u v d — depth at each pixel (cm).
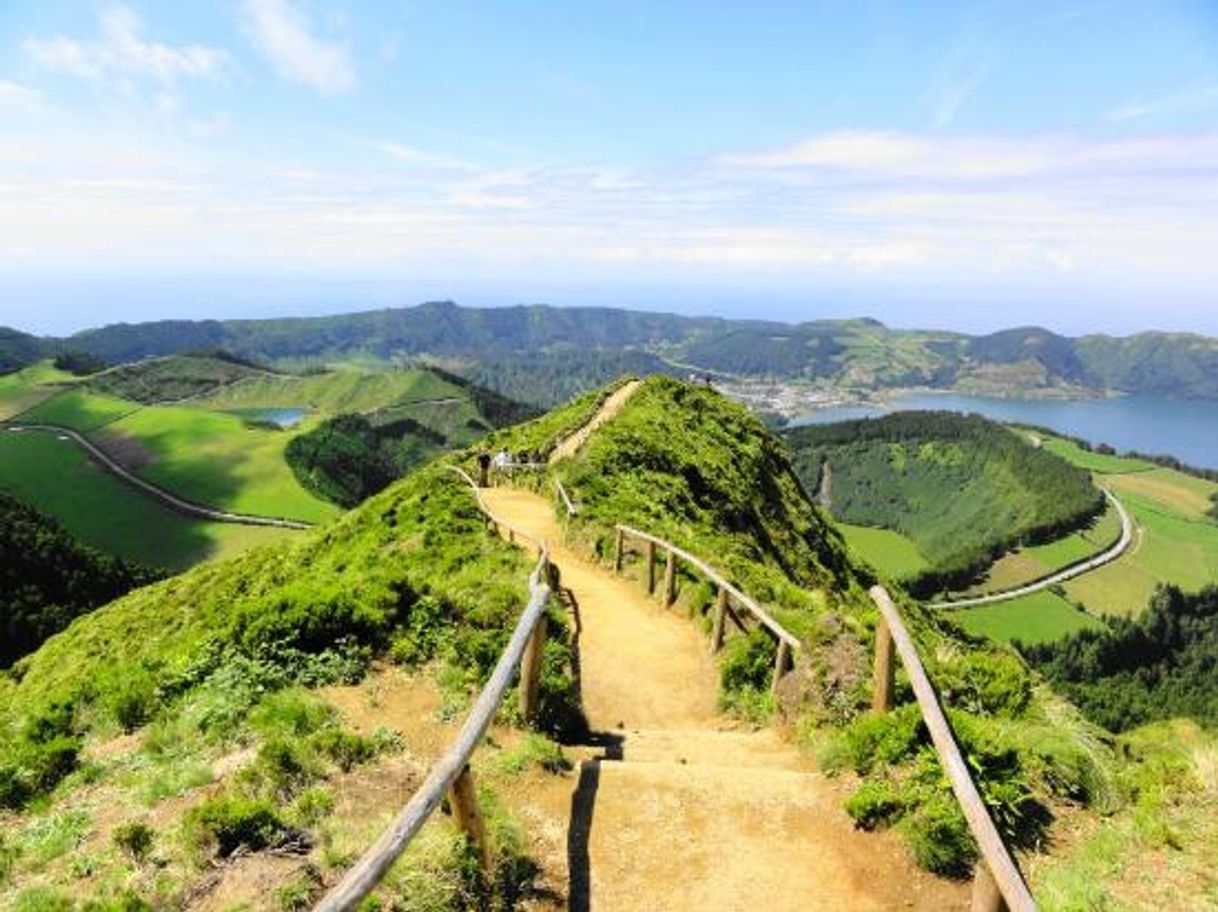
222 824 734
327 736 909
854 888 765
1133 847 794
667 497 3419
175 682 1145
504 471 4419
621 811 869
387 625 1264
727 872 785
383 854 546
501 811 835
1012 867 559
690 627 1839
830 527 5688
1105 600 14112
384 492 4581
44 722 1095
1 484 16550
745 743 1134
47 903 686
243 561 4262
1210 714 9194
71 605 8631
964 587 14538
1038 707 1095
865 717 983
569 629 1555
